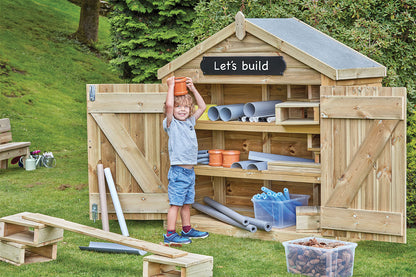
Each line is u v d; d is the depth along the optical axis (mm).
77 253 6637
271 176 6957
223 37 7066
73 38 20344
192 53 7207
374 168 6500
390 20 8047
